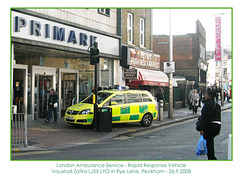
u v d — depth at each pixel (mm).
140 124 13859
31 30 12414
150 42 22047
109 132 11367
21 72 13422
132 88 19406
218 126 6191
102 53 16812
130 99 12734
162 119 15422
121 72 18531
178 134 11219
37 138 9992
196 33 36938
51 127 12352
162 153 7859
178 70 37531
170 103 16734
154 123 14203
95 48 11594
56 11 13781
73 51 14516
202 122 6102
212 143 6273
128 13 19562
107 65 17719
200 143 6215
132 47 19469
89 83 17172
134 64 19016
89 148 8680
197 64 36812
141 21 21297
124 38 18828
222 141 9461
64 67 15867
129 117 12461
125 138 10531
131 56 18609
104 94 12578
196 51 36938
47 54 14844
